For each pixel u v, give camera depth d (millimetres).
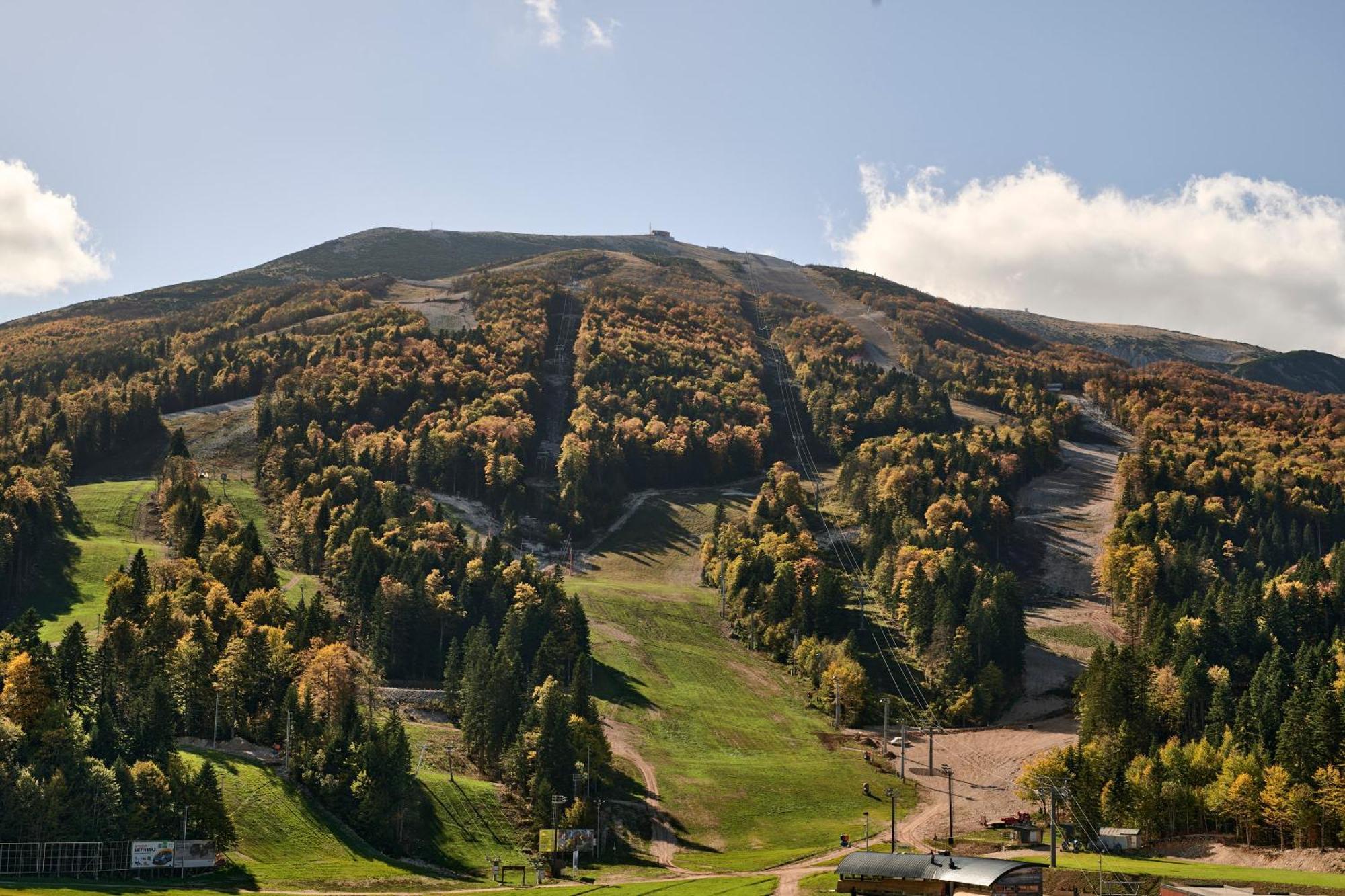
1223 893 121250
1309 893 123875
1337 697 183625
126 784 158250
